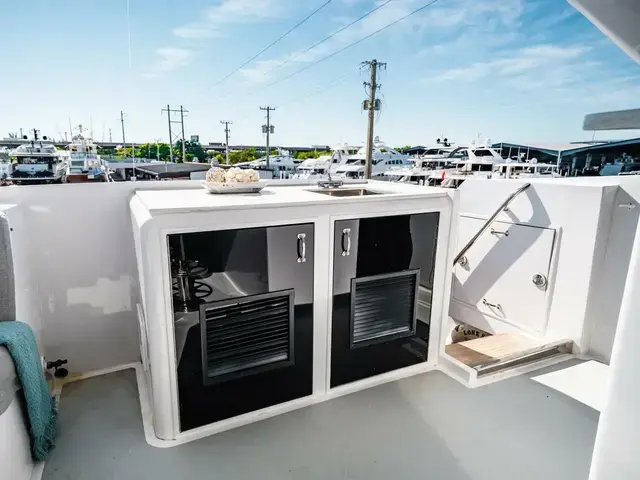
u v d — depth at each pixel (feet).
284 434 4.70
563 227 6.74
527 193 7.24
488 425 4.96
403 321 5.81
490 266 7.99
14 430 3.68
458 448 4.56
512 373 6.20
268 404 5.03
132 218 5.40
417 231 5.59
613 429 1.71
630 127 1.60
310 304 5.01
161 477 4.05
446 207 5.75
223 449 4.44
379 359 5.75
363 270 5.30
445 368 6.20
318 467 4.22
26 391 3.83
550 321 7.09
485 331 8.23
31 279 5.31
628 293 1.60
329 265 5.03
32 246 5.43
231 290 4.48
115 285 6.09
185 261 4.19
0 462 3.34
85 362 6.07
